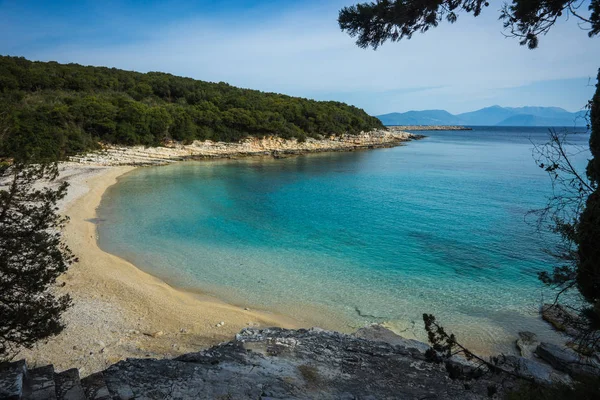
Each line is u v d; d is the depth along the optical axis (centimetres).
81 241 2533
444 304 1811
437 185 5156
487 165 7375
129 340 1405
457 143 13762
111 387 772
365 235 2903
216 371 897
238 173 6106
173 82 10150
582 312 519
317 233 2958
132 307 1691
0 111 905
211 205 3862
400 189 4872
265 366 962
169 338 1446
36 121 5884
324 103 12662
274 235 2897
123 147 7131
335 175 6072
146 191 4434
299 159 8175
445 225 3175
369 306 1792
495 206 3862
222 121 8825
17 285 871
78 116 6694
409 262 2347
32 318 855
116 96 8344
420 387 897
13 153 898
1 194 841
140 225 3069
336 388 869
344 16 632
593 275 495
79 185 4350
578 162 4972
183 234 2877
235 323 1603
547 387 550
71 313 1565
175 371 876
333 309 1769
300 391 832
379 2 588
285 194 4534
